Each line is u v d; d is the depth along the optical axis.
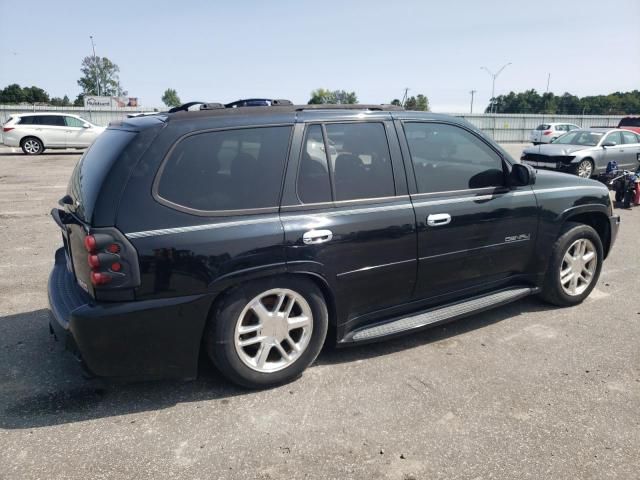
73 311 2.76
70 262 3.31
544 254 4.45
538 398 3.18
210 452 2.64
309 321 3.31
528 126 42.44
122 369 2.87
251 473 2.49
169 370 2.98
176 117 3.00
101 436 2.76
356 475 2.48
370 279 3.50
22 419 2.91
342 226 3.31
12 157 19.66
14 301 4.72
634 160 15.05
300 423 2.90
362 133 3.53
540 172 4.74
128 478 2.44
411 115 3.79
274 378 3.24
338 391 3.24
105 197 2.75
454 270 3.93
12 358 3.62
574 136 15.27
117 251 2.72
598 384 3.35
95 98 44.59
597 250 4.81
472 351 3.82
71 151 23.09
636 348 3.89
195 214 2.90
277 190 3.15
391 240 3.52
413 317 3.82
